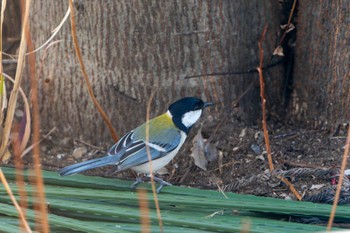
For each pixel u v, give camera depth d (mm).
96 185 8969
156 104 10680
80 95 10852
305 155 10203
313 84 10938
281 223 7727
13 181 9055
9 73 11547
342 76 10523
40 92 11117
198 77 10664
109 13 10414
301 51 11078
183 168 10273
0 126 9984
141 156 9039
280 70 11375
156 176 10172
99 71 10672
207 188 9703
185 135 9539
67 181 8914
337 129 10664
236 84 10906
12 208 7668
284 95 11469
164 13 10383
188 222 7531
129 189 8977
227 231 7426
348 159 9898
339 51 10500
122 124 10781
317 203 8328
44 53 10812
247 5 10844
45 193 8125
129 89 10656
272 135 10773
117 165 9383
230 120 10812
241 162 10148
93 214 7832
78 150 10859
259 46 10180
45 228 6168
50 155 10867
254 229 7379
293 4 11062
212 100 10766
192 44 10555
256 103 11195
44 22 10938
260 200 8258
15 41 12273
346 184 9070
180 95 10688
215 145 10469
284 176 9195
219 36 10609
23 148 10352
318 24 10695
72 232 7523
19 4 12109
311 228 7555
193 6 10422
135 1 10336
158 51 10516
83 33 10609
